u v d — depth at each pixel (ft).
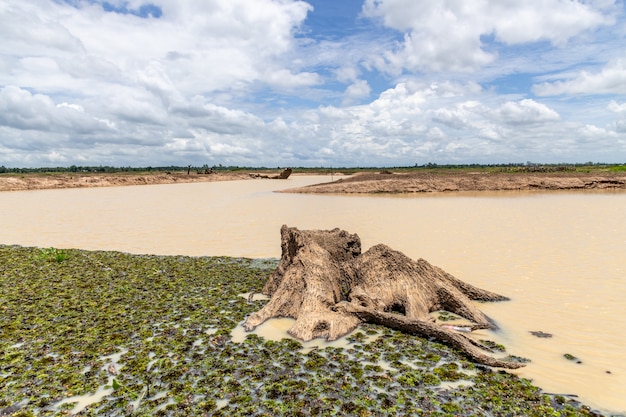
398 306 39.52
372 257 43.16
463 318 37.09
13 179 218.38
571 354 28.96
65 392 24.70
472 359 28.55
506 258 55.26
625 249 58.54
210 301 41.09
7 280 47.73
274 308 37.55
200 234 79.56
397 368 27.35
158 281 47.88
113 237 77.30
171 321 35.83
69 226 90.53
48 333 33.04
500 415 22.09
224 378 26.16
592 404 23.07
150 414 22.44
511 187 177.58
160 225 90.89
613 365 27.22
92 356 29.25
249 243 70.95
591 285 43.32
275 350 30.32
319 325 33.81
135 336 32.68
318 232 49.21
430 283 40.60
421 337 32.58
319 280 39.55
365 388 24.81
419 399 23.61
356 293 38.83
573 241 64.90
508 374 26.53
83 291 43.88
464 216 96.02
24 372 26.96
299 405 23.03
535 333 32.63
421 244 65.21
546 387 24.94
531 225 81.25
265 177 385.09
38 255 59.82
